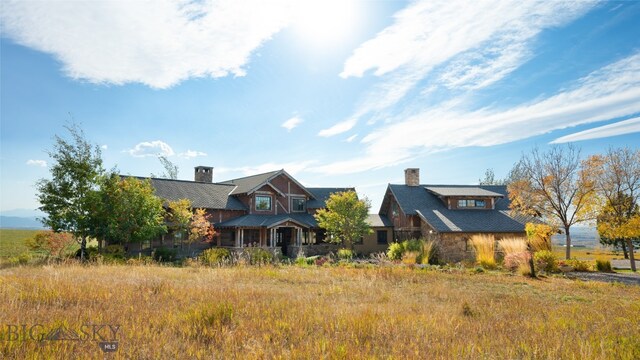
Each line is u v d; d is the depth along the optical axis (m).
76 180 22.89
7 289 8.18
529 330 6.80
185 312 6.68
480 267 21.17
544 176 29.45
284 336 5.60
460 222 32.06
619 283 16.70
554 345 5.62
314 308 7.64
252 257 23.17
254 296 9.11
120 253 22.80
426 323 6.68
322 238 37.62
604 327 7.28
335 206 32.38
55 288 8.49
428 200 36.16
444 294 11.83
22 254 22.91
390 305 8.96
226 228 32.28
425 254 26.77
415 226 34.31
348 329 6.06
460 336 6.07
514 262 21.06
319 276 15.66
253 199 34.47
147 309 6.79
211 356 4.63
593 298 12.51
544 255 23.28
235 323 6.25
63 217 22.20
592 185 28.09
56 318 5.86
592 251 43.59
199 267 18.48
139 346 4.78
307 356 4.68
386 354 4.86
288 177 37.16
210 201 32.84
